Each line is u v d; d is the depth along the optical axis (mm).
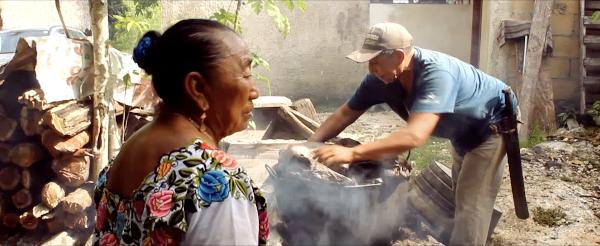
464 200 2967
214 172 1107
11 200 3875
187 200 1082
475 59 10445
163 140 1152
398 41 2596
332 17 9656
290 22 9570
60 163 3650
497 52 7824
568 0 7445
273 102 5266
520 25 7535
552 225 4027
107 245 1205
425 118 2490
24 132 3666
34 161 3711
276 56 9633
